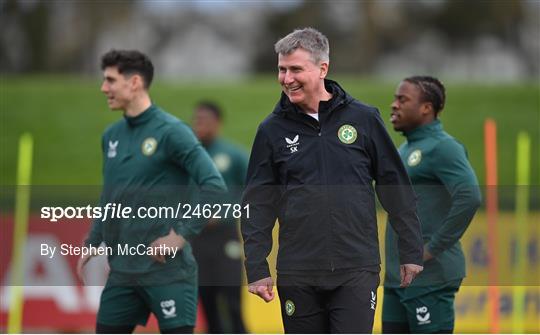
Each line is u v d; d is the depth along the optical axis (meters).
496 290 27.58
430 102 21.59
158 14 118.75
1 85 84.75
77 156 72.88
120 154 21.03
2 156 72.50
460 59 116.50
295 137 18.19
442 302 21.27
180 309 20.72
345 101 18.23
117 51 20.89
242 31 120.94
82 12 112.12
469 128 77.31
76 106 80.88
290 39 17.97
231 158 31.17
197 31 119.62
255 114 77.94
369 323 18.06
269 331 29.58
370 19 110.94
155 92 81.19
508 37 116.88
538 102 82.75
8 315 28.20
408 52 115.44
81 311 27.16
